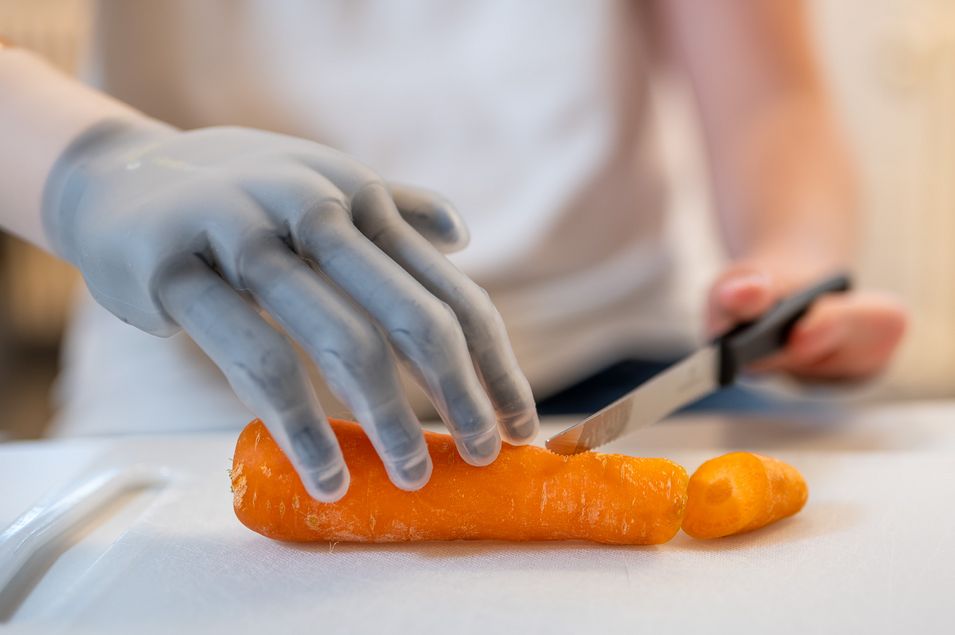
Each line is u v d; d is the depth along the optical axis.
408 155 0.82
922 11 1.36
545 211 0.79
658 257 0.85
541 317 0.80
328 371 0.40
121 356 0.78
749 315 0.59
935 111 1.37
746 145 0.81
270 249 0.41
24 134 0.45
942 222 1.40
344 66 0.80
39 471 0.56
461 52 0.80
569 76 0.79
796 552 0.44
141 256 0.40
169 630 0.39
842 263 0.74
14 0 1.32
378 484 0.44
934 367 1.37
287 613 0.40
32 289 1.41
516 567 0.43
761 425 0.64
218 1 0.79
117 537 0.47
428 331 0.40
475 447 0.42
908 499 0.49
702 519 0.44
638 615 0.39
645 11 0.92
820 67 0.85
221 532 0.46
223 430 0.65
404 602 0.40
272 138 0.45
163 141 0.45
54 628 0.39
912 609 0.40
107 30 0.80
